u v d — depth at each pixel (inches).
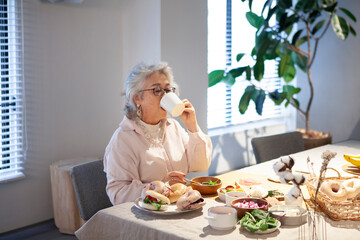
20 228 123.2
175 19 134.6
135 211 61.5
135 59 139.6
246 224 52.9
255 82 204.7
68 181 116.6
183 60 138.8
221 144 184.1
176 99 73.4
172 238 52.6
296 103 183.5
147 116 80.5
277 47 170.9
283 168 57.4
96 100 138.2
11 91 121.0
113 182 75.3
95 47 136.0
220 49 185.8
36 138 124.6
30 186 124.5
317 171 83.1
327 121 204.7
